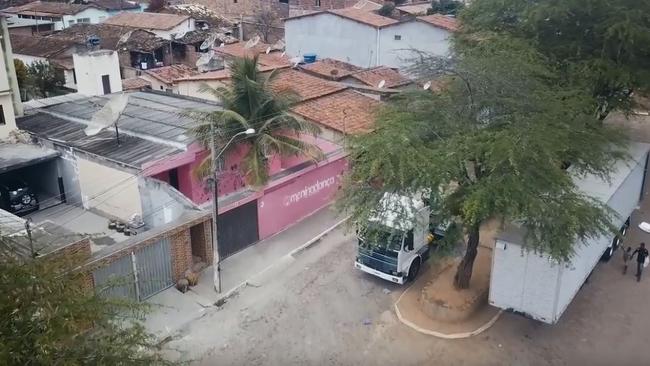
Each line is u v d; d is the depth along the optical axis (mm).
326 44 49750
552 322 17422
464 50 26203
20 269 10039
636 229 26109
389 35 46875
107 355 10281
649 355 17484
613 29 25859
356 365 17328
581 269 18734
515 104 18656
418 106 19516
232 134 24594
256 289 21531
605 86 28172
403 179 16688
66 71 44438
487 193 16344
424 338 18562
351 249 24609
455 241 18766
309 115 31172
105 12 69312
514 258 17500
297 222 27312
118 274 19078
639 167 24000
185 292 20938
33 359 9336
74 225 24688
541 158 16844
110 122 25188
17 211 25656
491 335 18641
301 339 18578
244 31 68188
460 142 17672
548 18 27562
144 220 24000
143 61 51688
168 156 23781
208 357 17672
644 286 21359
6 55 29062
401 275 21062
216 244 20750
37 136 27609
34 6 69000
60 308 9922
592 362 17234
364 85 39219
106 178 24719
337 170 29469
